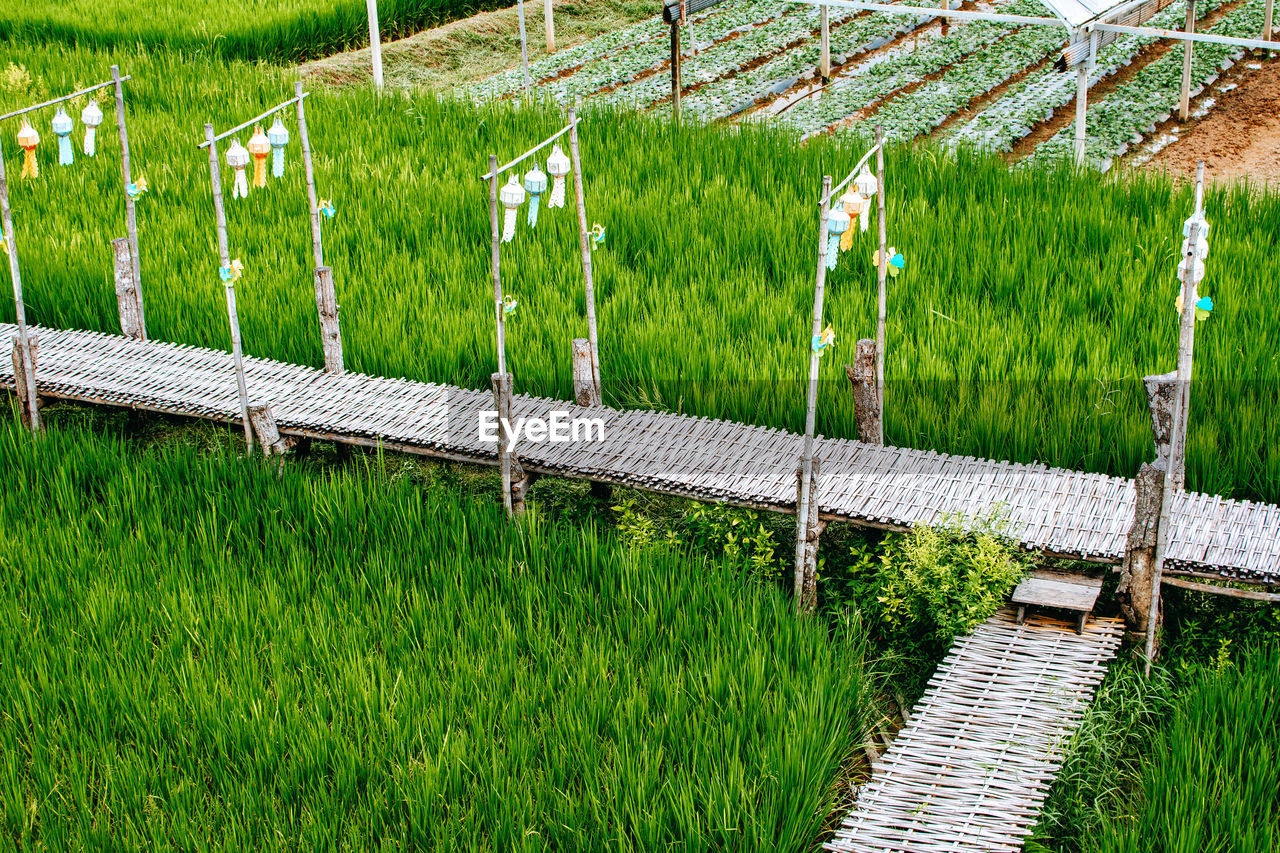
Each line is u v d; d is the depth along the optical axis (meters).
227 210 14.45
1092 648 8.30
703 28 23.28
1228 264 12.41
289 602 8.77
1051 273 12.55
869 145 15.54
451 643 8.38
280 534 9.41
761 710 7.75
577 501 10.56
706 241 13.36
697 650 8.32
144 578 8.99
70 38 20.81
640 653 8.34
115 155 15.95
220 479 10.06
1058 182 14.30
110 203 14.70
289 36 21.38
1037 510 9.00
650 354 11.41
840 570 9.59
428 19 23.44
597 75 20.88
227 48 20.75
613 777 7.23
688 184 14.70
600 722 7.75
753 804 7.09
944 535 8.75
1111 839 7.03
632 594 8.78
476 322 11.88
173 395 10.80
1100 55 19.75
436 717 7.65
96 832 6.91
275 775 7.36
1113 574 9.07
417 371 11.53
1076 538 8.66
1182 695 8.07
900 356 11.16
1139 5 15.80
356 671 8.06
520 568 9.02
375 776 7.37
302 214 14.41
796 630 8.43
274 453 10.30
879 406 9.91
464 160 15.54
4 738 7.57
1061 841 7.37
